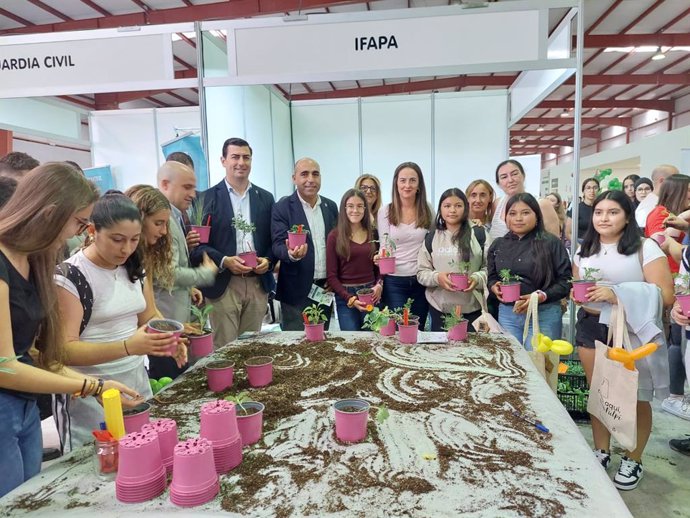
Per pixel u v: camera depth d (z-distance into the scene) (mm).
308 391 1482
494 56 2516
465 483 953
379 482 961
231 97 4934
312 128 6590
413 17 2521
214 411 1018
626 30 7496
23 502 917
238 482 971
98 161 6066
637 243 2037
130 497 905
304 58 2625
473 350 1892
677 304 1949
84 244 1830
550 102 11102
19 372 1090
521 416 1270
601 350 1886
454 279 2361
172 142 5094
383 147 6457
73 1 6086
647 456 2408
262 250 2826
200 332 1847
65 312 1397
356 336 2158
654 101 11383
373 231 2979
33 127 4141
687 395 3014
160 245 1854
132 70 2764
